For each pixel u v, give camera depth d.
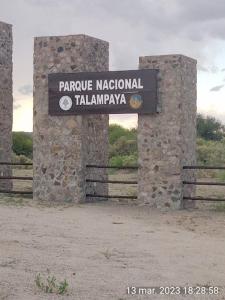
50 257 9.85
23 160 32.31
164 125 16.34
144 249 10.88
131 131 43.47
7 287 7.90
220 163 31.25
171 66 16.23
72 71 17.16
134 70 16.44
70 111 17.09
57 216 14.34
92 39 17.52
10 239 11.16
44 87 17.48
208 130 48.72
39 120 17.58
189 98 16.86
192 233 12.78
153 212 15.67
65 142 17.22
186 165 16.64
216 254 10.70
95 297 7.71
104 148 18.11
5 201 16.84
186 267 9.65
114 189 21.73
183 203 16.44
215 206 17.25
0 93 20.02
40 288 7.93
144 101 16.34
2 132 20.08
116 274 8.96
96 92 16.81
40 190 17.55
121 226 13.34
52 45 17.39
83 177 17.17
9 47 20.42
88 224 13.40
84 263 9.56
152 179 16.52
